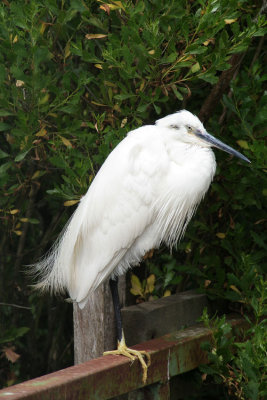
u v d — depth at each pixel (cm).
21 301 938
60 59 683
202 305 743
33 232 965
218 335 629
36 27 623
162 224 620
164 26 609
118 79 691
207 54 661
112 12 638
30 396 421
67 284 617
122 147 605
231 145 732
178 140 632
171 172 612
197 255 745
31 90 613
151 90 632
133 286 763
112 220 592
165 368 595
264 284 648
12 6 606
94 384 493
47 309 997
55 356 944
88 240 600
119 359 543
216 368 640
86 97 752
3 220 822
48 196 895
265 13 680
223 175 739
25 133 621
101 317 648
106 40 720
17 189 752
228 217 788
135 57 649
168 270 788
